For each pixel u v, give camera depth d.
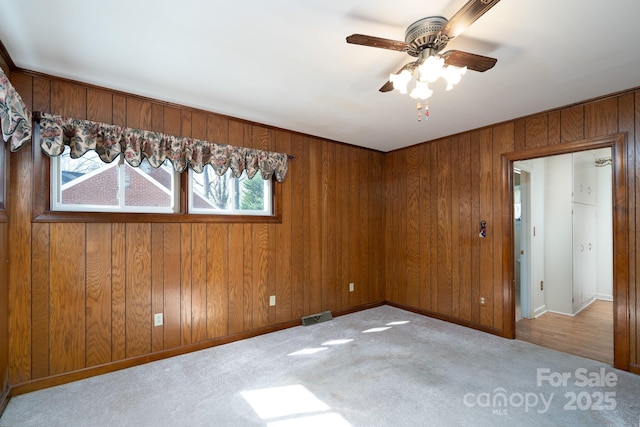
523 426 1.90
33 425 1.91
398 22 1.74
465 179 3.78
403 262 4.51
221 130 3.23
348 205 4.37
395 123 3.49
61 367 2.38
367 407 2.10
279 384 2.40
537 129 3.15
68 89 2.44
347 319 4.04
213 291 3.16
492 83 2.47
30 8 1.60
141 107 2.77
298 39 1.90
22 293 2.24
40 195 2.31
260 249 3.51
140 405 2.12
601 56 2.07
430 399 2.19
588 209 4.86
